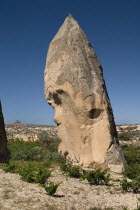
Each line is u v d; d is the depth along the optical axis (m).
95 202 7.93
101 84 13.90
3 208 6.70
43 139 18.05
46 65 15.98
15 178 9.95
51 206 7.13
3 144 14.45
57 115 15.36
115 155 12.95
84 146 13.67
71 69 14.29
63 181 10.13
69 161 14.38
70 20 15.65
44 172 9.61
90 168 12.98
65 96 14.56
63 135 15.18
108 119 13.36
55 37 16.06
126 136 47.34
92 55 14.60
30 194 7.98
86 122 13.65
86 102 13.55
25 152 16.47
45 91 15.95
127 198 8.59
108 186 9.97
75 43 14.56
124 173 12.15
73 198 8.05
